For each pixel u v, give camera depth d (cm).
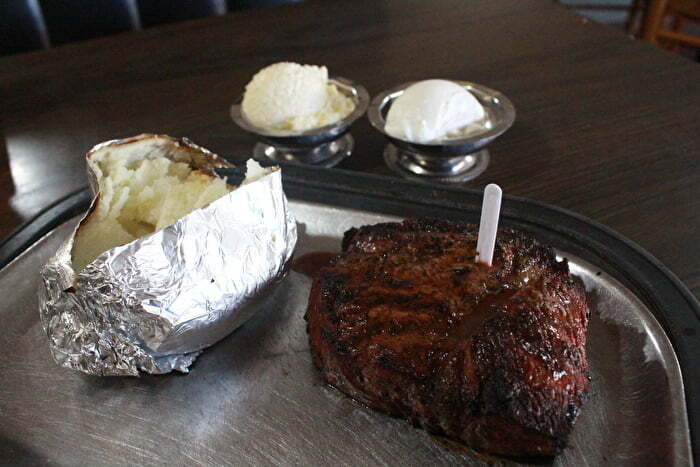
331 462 69
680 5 215
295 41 157
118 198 84
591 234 90
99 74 149
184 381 79
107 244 79
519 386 64
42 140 128
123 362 74
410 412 70
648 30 212
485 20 161
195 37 161
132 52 156
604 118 124
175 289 71
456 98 109
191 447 71
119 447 72
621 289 81
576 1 286
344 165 117
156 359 77
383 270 77
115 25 182
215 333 79
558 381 65
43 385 79
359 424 73
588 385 71
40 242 95
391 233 83
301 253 96
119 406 76
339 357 71
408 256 79
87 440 73
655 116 123
